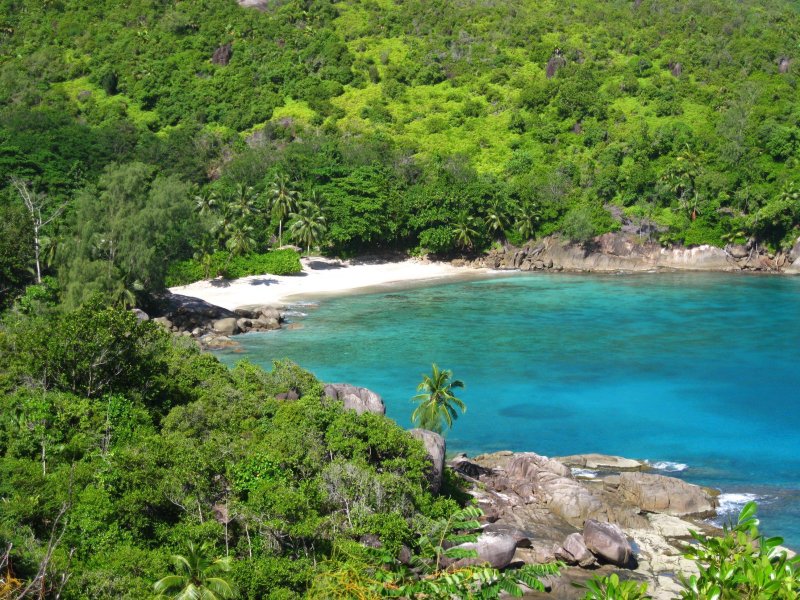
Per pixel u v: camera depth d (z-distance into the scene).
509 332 94.00
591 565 42.31
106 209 96.00
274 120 169.75
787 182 137.38
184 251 102.00
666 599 38.78
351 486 40.69
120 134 157.88
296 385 58.00
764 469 55.62
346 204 132.75
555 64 180.75
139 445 42.41
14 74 186.25
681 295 115.94
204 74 188.12
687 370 78.56
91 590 29.19
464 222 135.88
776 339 90.25
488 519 46.44
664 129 152.00
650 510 49.62
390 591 20.58
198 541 34.28
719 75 175.12
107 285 89.56
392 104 176.12
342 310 106.38
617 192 147.62
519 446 60.47
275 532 35.59
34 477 37.59
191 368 57.03
